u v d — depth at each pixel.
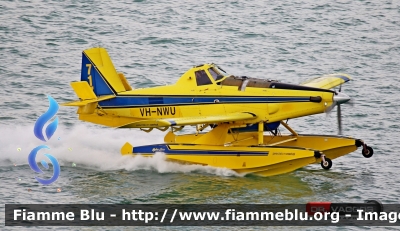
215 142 72.56
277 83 72.12
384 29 131.12
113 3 137.00
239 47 117.50
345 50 118.81
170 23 127.56
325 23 132.50
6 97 92.44
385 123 87.56
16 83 97.69
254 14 135.00
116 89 76.25
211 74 74.12
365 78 105.62
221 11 135.75
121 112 76.06
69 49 112.75
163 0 140.75
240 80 73.25
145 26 125.25
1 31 118.00
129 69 105.62
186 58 111.38
